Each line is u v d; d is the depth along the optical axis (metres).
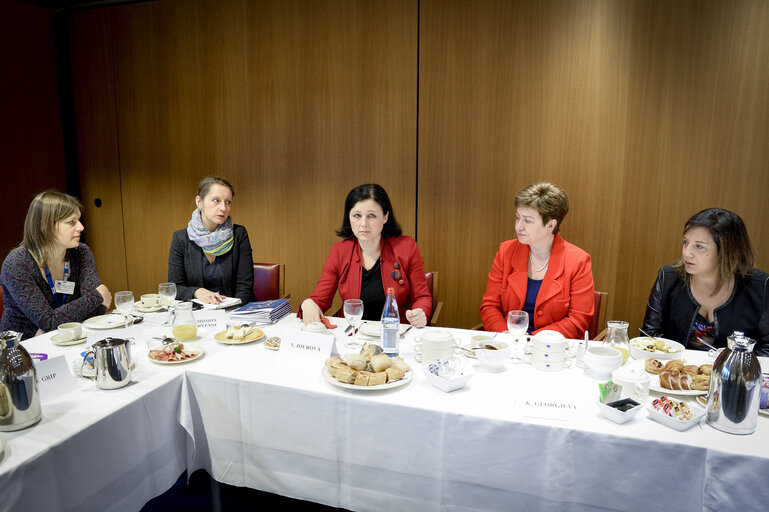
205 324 2.04
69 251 2.40
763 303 1.88
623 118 3.05
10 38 4.03
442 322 3.63
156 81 4.13
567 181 3.21
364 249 2.44
